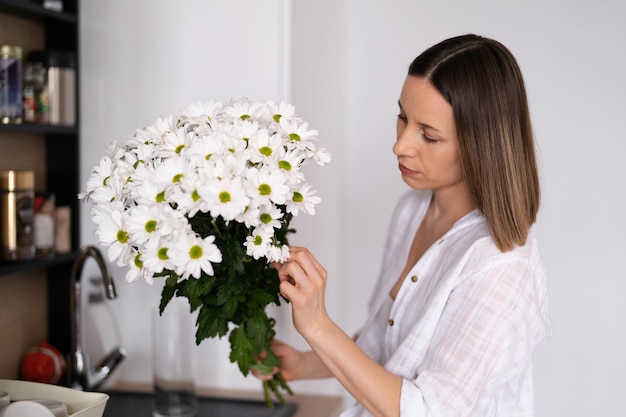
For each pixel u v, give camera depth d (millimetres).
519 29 2668
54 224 2006
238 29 2117
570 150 2668
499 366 1324
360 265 2836
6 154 1975
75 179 2121
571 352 2713
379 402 1309
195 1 2131
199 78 2145
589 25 2625
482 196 1374
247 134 1240
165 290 1331
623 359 2682
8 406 1221
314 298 1301
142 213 1144
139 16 2160
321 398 2186
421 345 1411
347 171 2826
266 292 1423
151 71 2166
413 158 1422
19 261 1853
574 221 2684
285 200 1208
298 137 1302
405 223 1740
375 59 2771
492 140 1357
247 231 1262
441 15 2713
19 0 1837
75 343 1901
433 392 1301
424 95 1373
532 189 1411
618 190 2646
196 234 1211
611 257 2670
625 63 2611
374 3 2754
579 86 2646
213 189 1124
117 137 2191
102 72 2189
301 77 2230
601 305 2684
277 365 1657
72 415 1229
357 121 2803
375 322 1704
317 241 2504
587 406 2713
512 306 1339
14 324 2031
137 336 2223
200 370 2230
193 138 1245
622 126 2631
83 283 2135
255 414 1985
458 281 1391
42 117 1990
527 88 2682
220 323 1392
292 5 2117
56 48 2109
